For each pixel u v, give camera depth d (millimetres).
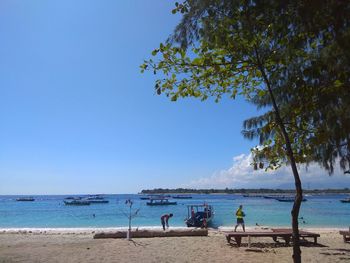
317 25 5562
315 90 6016
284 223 45125
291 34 5945
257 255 14656
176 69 6117
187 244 17984
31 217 59656
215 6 6059
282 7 5613
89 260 13977
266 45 6102
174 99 6371
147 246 17422
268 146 7023
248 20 5812
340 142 8703
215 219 51281
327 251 15617
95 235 21047
